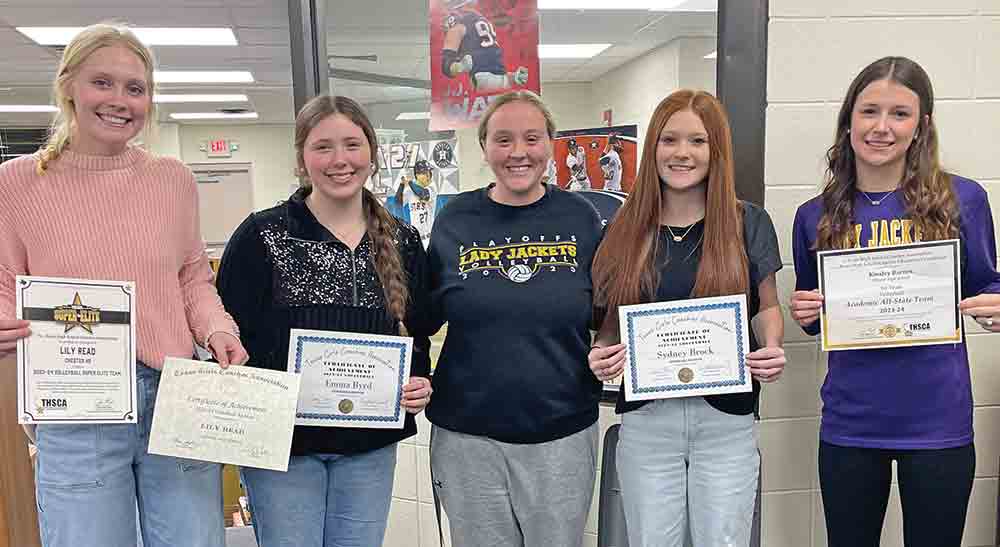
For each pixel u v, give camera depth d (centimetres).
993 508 222
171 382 146
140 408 147
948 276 158
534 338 159
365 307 158
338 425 158
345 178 154
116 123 139
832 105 211
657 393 159
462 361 163
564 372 162
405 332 163
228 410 148
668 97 161
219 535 159
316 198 160
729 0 208
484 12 233
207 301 158
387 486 166
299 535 158
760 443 222
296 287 156
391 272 159
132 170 146
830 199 172
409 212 247
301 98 228
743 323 157
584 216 171
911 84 158
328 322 157
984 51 208
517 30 234
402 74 241
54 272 139
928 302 159
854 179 170
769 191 213
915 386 161
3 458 204
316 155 153
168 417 146
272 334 157
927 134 162
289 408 150
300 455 157
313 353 156
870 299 162
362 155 155
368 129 158
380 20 233
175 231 151
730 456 159
